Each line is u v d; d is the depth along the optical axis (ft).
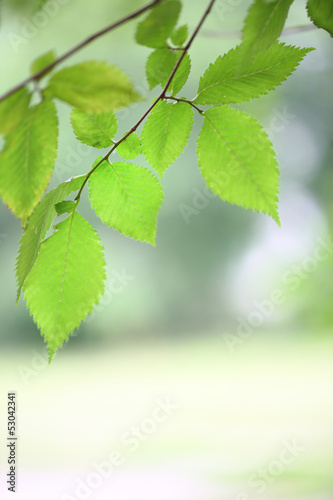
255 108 34.14
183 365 63.62
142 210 3.64
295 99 53.11
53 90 2.14
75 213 3.44
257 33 2.93
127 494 23.81
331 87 50.06
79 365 66.74
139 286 71.51
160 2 2.69
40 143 2.33
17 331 69.56
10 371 59.52
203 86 3.41
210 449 30.22
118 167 3.56
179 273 74.79
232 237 74.02
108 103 2.15
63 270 3.41
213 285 76.43
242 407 41.47
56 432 36.29
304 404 40.24
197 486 24.20
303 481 22.93
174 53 3.26
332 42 42.32
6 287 64.80
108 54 38.81
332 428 31.81
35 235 3.26
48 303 3.41
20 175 2.36
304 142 56.75
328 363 49.70
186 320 76.48
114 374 61.16
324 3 3.57
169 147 3.50
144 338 74.18
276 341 61.16
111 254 67.21
